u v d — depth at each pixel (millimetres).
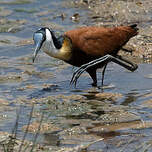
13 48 18844
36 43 15117
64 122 12773
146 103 13781
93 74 15430
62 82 15805
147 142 11391
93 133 12078
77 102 14117
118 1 21922
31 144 11430
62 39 15281
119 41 15344
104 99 14320
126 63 16984
